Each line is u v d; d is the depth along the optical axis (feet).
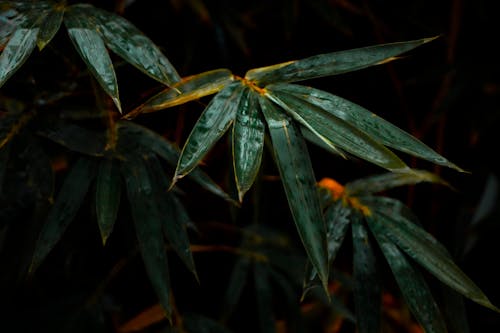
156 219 3.51
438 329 3.40
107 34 3.32
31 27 3.29
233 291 4.28
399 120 5.38
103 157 3.56
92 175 3.55
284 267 4.33
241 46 4.62
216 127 3.20
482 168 5.39
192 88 3.31
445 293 3.66
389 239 3.54
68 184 3.52
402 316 4.47
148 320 4.17
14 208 3.63
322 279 3.12
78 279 4.29
